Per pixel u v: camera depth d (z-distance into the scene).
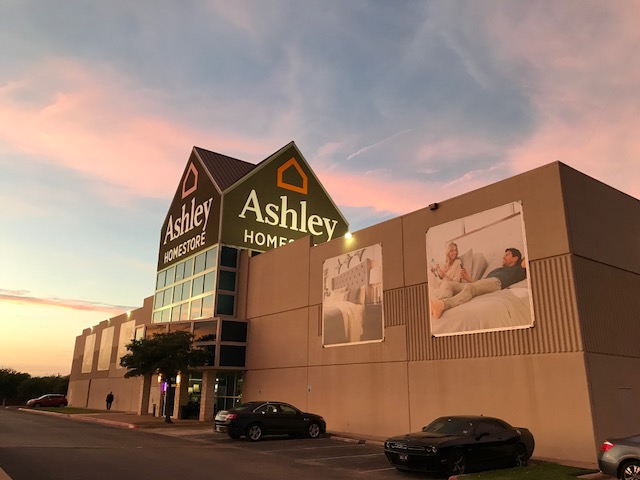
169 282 40.38
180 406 32.41
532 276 17.59
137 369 28.14
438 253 21.16
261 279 32.28
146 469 12.34
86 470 11.85
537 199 17.94
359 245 25.39
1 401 76.69
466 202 20.39
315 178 40.47
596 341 16.42
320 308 27.17
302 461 14.93
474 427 13.67
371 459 15.66
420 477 12.62
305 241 29.27
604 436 15.52
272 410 21.00
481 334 18.91
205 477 11.52
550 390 16.52
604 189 18.80
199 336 31.95
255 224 36.25
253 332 31.91
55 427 24.72
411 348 21.64
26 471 11.37
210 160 39.31
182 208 40.72
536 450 16.52
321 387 26.03
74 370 60.50
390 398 22.17
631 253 18.91
